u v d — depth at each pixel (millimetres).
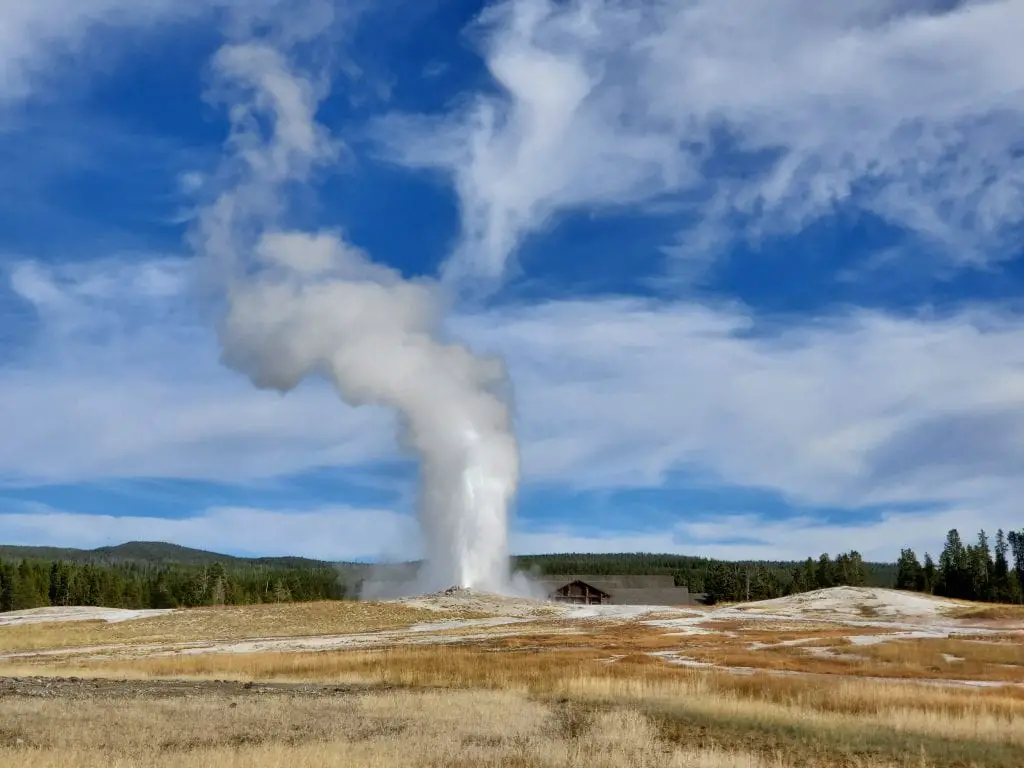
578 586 140750
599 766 20344
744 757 21219
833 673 42750
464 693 33312
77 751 19406
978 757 22469
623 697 32156
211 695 32156
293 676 41562
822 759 22359
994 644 55625
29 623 81812
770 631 71312
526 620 85312
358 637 70875
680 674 38375
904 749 23516
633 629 74688
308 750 20047
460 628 77875
